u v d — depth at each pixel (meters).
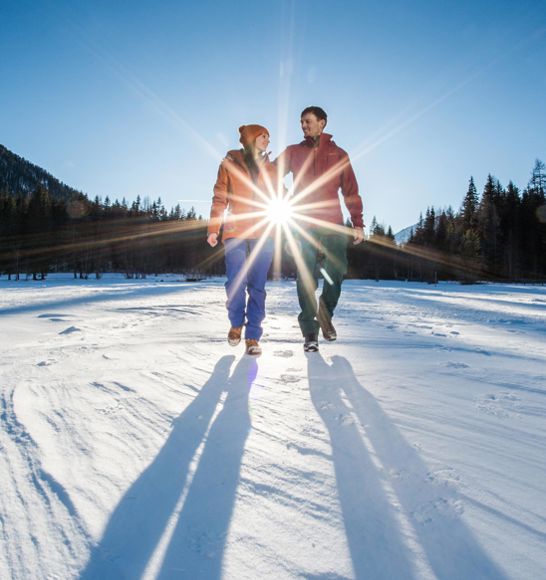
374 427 1.36
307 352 2.62
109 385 1.85
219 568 0.73
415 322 4.95
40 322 4.55
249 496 0.95
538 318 5.96
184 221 67.75
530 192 52.00
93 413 1.49
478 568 0.72
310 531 0.83
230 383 1.89
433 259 54.22
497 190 57.75
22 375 2.05
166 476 1.04
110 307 6.65
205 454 1.17
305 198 3.00
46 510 0.90
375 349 2.73
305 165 3.04
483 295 16.84
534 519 0.85
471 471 1.06
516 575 0.70
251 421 1.42
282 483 1.01
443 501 0.92
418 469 1.07
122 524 0.85
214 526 0.85
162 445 1.22
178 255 66.94
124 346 2.84
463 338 3.49
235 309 2.81
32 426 1.36
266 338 3.22
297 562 0.75
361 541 0.80
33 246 53.19
